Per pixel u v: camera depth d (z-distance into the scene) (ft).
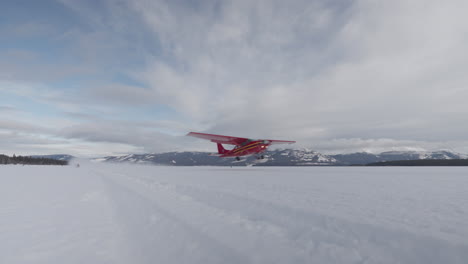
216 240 9.13
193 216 12.78
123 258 7.53
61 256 7.54
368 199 16.49
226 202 16.51
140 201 17.56
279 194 19.20
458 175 45.44
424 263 6.93
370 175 46.21
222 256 7.67
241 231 10.15
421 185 25.85
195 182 31.01
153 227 10.87
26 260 7.14
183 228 10.64
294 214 12.60
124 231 10.30
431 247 7.75
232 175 48.52
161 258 7.55
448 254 7.24
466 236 8.45
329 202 15.39
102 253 7.88
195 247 8.45
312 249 8.14
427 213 12.03
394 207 13.60
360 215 11.78
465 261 6.78
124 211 14.20
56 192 22.50
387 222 10.43
